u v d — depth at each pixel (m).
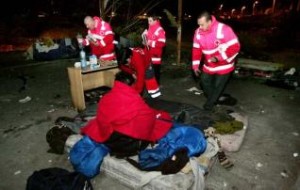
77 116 4.59
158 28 5.65
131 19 11.18
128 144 3.13
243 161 3.57
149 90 5.11
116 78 3.18
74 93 5.12
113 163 3.15
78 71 4.81
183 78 7.19
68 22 16.67
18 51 10.80
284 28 11.39
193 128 3.40
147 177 2.89
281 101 5.57
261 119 4.77
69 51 9.45
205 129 3.97
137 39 9.41
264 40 10.73
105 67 5.09
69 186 2.77
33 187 2.80
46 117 5.00
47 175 2.91
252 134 4.24
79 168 3.18
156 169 2.97
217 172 3.37
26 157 3.78
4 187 3.22
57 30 15.12
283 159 3.61
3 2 15.52
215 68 4.52
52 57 9.25
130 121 3.00
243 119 4.46
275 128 4.43
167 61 8.95
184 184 2.79
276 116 4.88
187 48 10.80
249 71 7.34
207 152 3.31
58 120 4.50
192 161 2.99
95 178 3.31
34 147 4.02
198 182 2.90
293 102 5.51
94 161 3.17
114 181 3.26
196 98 5.81
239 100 5.65
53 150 3.86
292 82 6.31
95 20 5.39
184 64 8.46
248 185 3.14
